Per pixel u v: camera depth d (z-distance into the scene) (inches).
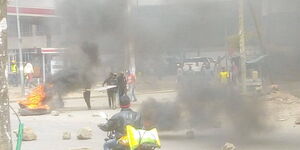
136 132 235.3
